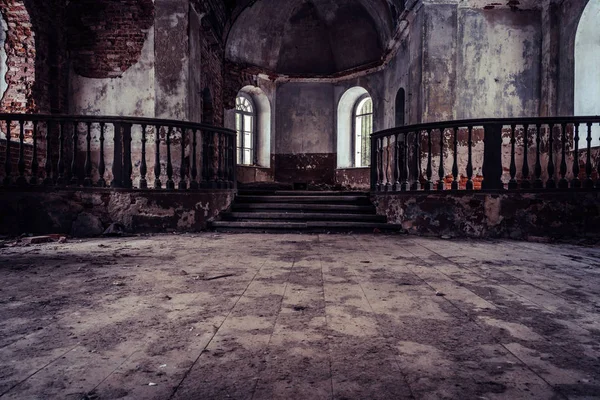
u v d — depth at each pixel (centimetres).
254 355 184
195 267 394
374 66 1397
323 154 1528
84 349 190
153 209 695
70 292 296
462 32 936
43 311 249
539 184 654
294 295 290
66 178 678
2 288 306
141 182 698
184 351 188
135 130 899
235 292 298
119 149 680
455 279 345
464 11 937
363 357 182
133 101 907
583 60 842
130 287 312
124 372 166
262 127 1512
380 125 1391
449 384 157
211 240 611
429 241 614
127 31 909
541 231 646
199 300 276
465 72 935
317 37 1483
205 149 786
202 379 160
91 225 665
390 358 182
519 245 570
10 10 812
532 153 920
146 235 671
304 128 1533
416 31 977
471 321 234
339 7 1390
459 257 461
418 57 955
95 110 910
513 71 939
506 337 208
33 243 564
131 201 682
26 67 827
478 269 389
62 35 905
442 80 919
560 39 895
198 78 994
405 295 291
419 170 827
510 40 939
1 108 820
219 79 1264
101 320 233
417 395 148
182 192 718
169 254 473
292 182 1530
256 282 331
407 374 166
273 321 232
